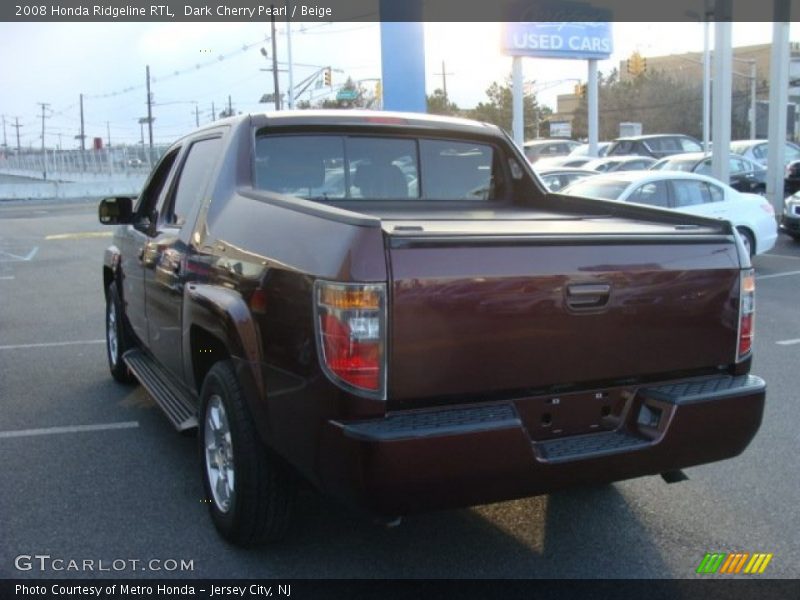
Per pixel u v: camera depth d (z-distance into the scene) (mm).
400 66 14055
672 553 3934
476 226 3926
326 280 3045
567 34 26812
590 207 4980
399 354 3045
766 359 7648
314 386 3105
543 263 3268
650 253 3512
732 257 3734
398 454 2973
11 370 7367
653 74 70438
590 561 3855
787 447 5344
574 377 3393
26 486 4664
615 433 3529
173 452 5227
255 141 4504
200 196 4547
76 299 11406
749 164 20859
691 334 3635
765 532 4156
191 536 4055
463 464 3080
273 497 3701
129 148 59688
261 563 3799
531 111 71375
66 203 41844
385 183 4922
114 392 6621
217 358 4270
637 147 27359
